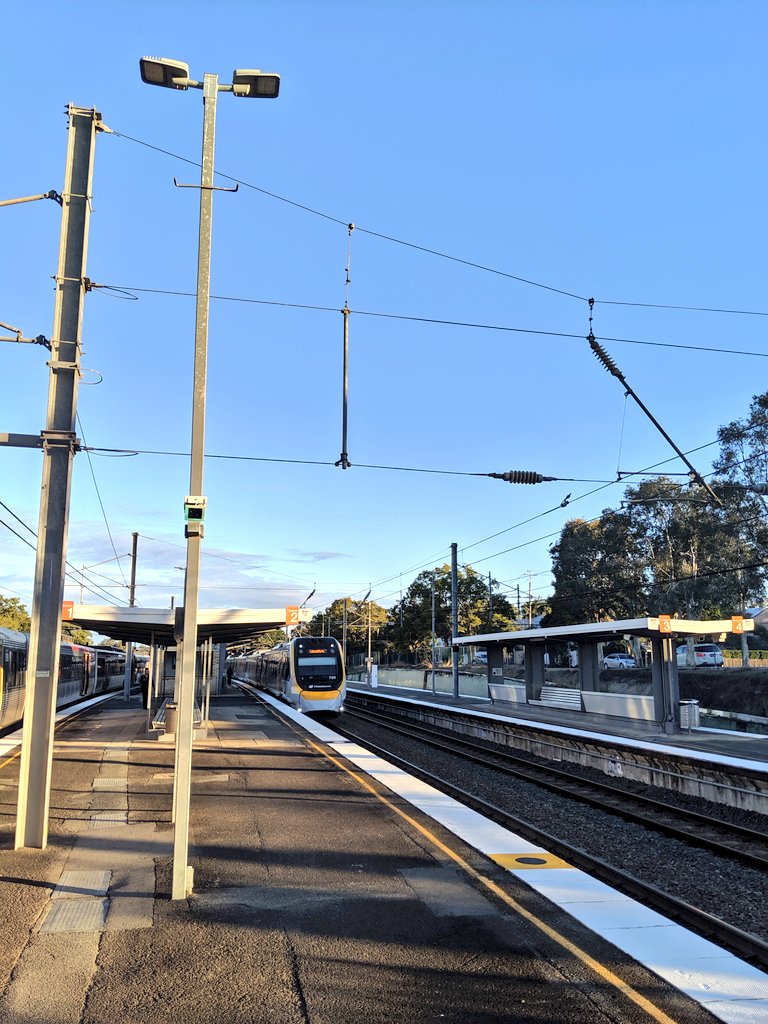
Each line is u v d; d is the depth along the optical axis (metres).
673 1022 4.82
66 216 10.30
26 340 10.22
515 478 16.67
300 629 111.56
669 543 49.66
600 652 68.38
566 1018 4.87
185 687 7.36
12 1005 4.99
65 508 9.84
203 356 7.81
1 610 100.38
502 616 81.88
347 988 5.28
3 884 7.54
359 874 7.93
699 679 41.06
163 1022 4.80
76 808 11.09
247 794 12.20
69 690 33.69
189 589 7.43
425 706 35.91
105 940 6.09
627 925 6.54
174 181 8.01
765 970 6.14
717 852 11.08
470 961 5.73
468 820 10.57
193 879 7.57
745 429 41.47
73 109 10.45
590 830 12.20
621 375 14.24
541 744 23.31
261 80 8.28
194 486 7.60
